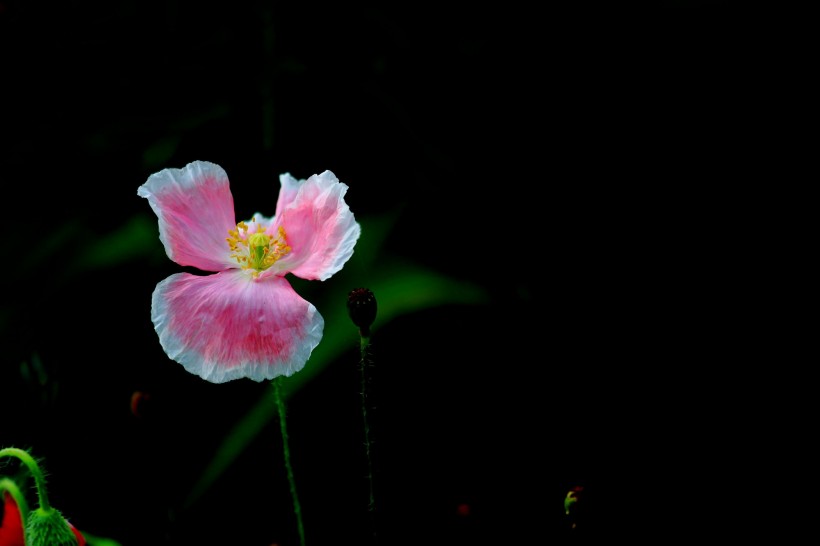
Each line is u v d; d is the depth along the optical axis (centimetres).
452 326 105
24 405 105
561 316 105
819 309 104
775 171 107
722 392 104
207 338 86
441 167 107
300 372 99
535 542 100
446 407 104
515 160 107
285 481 104
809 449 102
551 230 107
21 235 107
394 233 105
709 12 107
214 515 103
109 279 107
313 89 107
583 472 102
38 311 106
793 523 100
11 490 88
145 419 100
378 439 103
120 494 104
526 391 104
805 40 107
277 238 88
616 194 107
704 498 101
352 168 107
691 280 106
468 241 106
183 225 88
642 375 104
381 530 102
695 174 107
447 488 102
